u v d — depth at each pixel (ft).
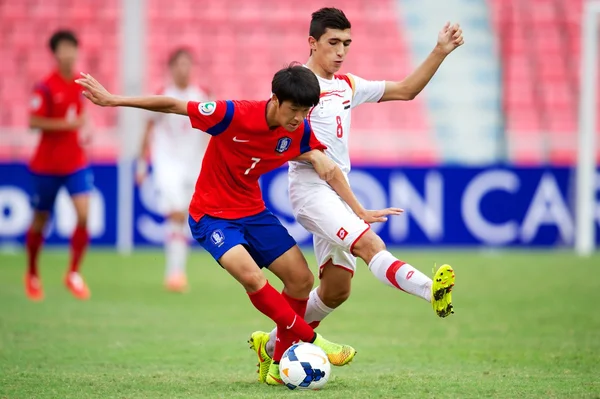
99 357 83.25
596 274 150.82
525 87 208.03
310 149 69.77
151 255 174.91
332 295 74.64
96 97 66.08
